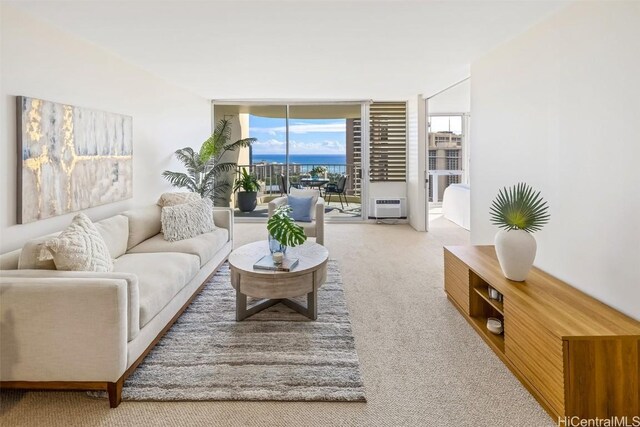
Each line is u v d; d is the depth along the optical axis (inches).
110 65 145.8
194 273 123.7
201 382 82.5
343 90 234.1
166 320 100.3
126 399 76.9
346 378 84.1
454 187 288.8
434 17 108.7
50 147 111.5
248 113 285.4
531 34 115.3
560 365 66.8
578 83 94.2
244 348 97.2
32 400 76.8
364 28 119.0
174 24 114.5
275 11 105.3
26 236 104.7
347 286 145.5
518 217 96.4
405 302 128.9
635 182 77.1
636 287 76.5
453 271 123.3
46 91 111.7
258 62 161.5
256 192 292.4
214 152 224.4
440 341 101.1
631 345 66.1
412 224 271.9
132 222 135.9
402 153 285.0
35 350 73.8
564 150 100.0
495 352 94.3
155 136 187.2
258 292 109.2
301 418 71.9
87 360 73.9
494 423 70.1
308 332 106.3
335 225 277.3
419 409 74.3
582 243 92.8
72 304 73.0
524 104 119.6
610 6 83.2
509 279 97.8
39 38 108.8
